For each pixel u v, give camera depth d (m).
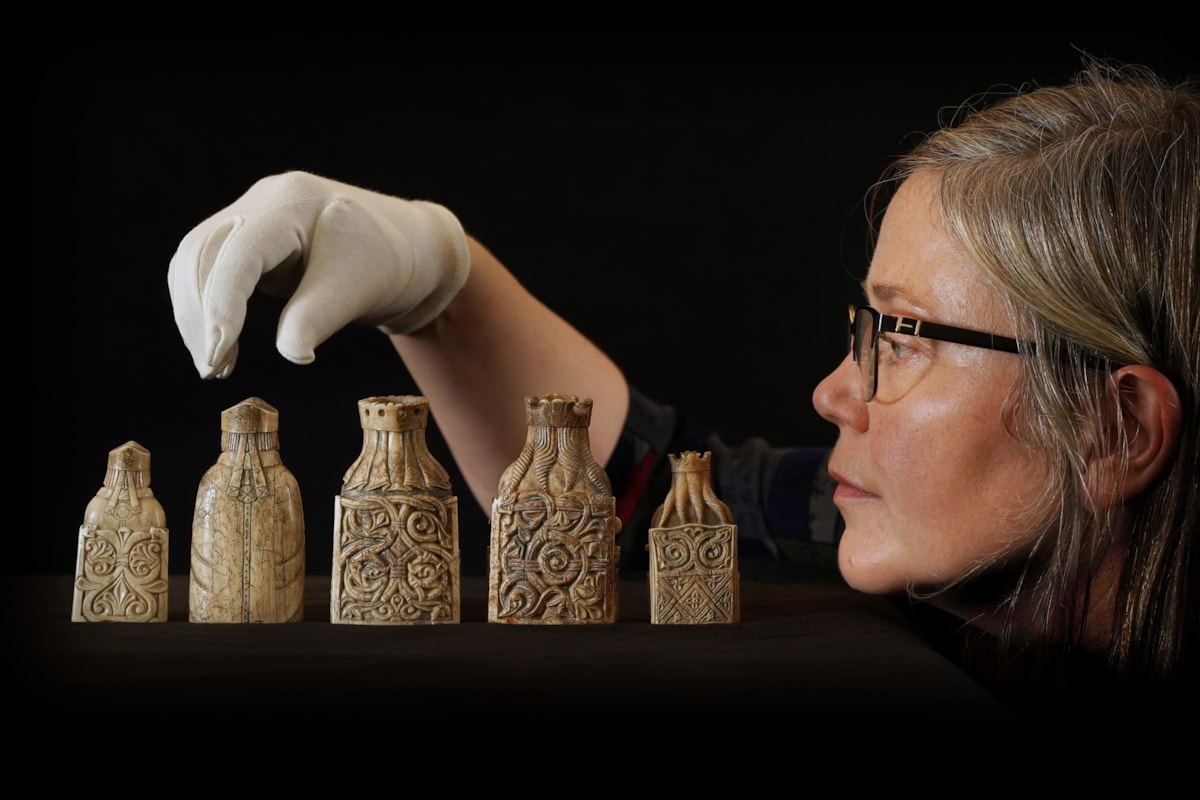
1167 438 1.12
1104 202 1.12
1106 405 1.13
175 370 2.93
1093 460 1.13
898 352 1.20
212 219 1.30
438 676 1.02
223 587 1.23
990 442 1.15
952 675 1.03
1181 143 1.14
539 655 1.09
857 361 1.23
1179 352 1.12
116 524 1.24
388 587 1.22
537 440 1.26
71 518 2.83
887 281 1.20
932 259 1.18
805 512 1.68
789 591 1.44
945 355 1.16
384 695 0.98
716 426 3.28
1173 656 1.15
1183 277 1.11
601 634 1.17
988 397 1.15
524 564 1.23
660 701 0.96
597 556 1.23
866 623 1.21
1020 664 1.22
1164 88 1.23
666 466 1.70
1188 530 1.13
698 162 3.22
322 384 2.95
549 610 1.23
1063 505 1.14
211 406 2.95
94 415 2.87
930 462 1.17
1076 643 1.21
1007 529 1.17
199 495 1.25
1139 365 1.11
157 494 2.91
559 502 1.23
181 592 1.42
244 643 1.13
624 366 3.28
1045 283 1.12
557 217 3.25
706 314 3.26
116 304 2.91
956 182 1.18
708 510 1.24
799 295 3.25
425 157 3.21
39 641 1.13
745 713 0.95
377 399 1.26
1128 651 1.16
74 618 1.24
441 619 1.23
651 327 3.28
